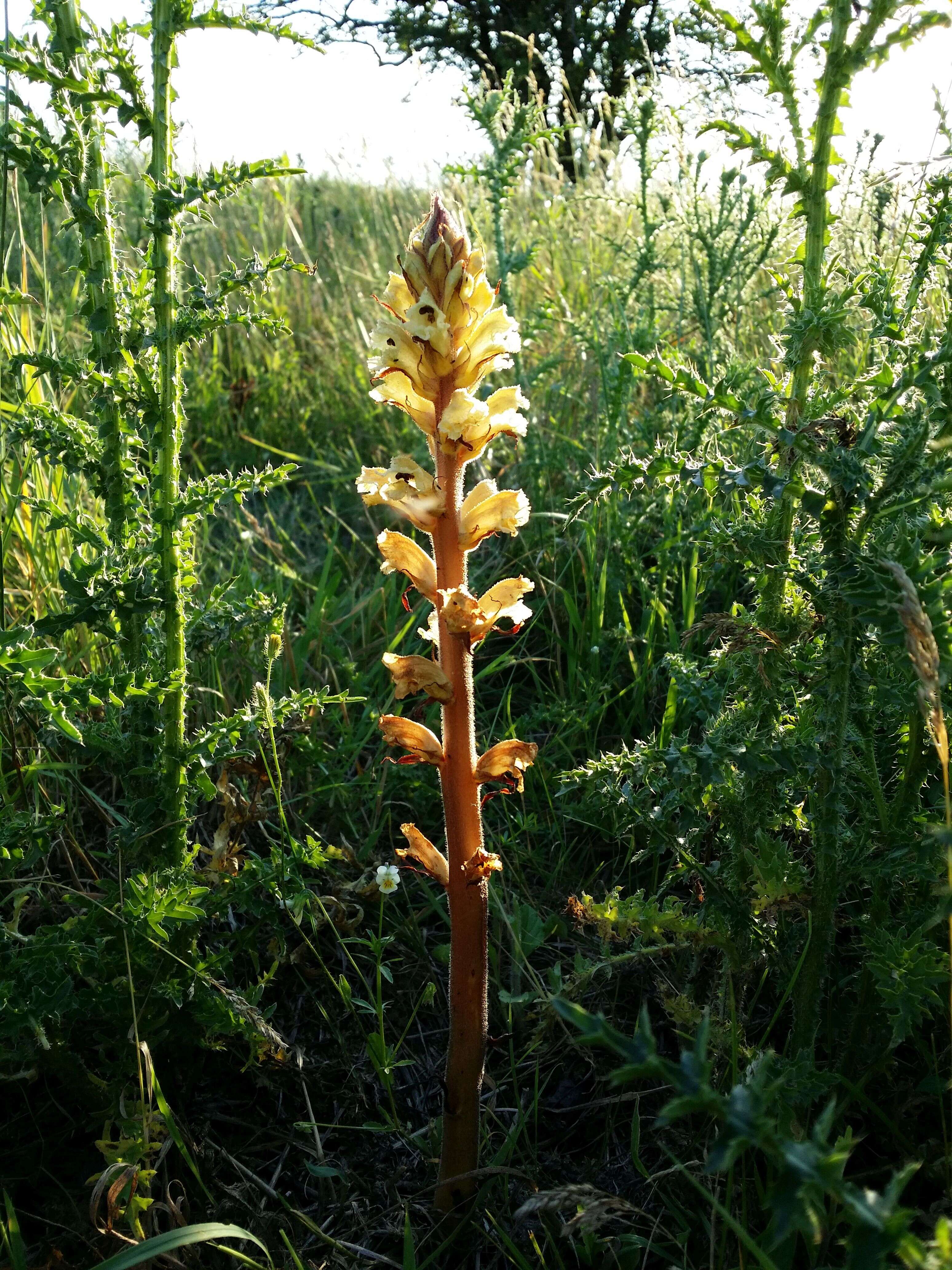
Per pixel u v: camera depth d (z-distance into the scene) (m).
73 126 0.40
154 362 0.44
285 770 0.58
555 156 1.31
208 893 0.40
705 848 0.44
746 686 0.40
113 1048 0.44
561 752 0.64
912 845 0.36
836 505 0.36
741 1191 0.39
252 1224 0.41
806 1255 0.36
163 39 0.39
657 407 0.81
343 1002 0.51
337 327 1.23
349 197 1.53
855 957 0.45
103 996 0.41
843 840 0.40
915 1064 0.41
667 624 0.68
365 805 0.62
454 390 0.34
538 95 1.08
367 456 1.06
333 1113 0.47
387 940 0.48
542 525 0.85
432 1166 0.44
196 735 0.48
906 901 0.42
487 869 0.36
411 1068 0.49
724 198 0.79
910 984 0.34
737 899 0.40
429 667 0.34
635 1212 0.31
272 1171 0.45
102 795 0.60
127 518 0.45
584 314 0.97
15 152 0.40
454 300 0.32
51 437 0.44
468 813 0.36
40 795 0.56
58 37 0.41
